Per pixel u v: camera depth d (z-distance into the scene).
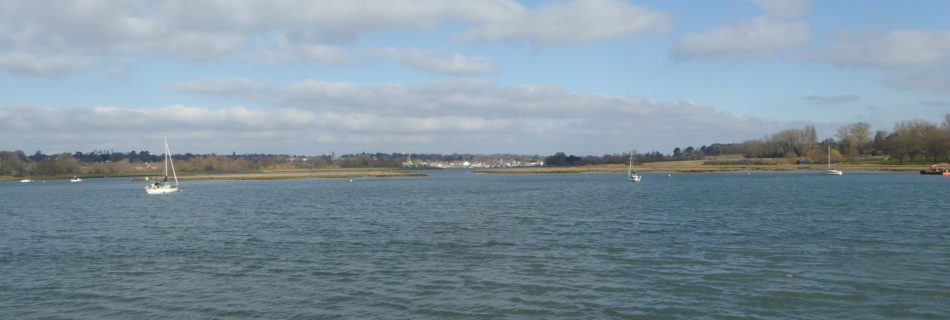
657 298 25.73
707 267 31.48
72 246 42.78
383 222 55.38
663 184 129.88
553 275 30.22
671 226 48.44
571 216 58.34
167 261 35.84
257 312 24.73
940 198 73.12
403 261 34.53
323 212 67.81
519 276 30.12
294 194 110.19
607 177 191.50
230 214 66.88
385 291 27.56
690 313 23.64
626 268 31.59
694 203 71.75
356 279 30.05
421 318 23.58
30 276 32.19
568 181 161.75
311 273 31.62
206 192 124.38
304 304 25.72
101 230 52.53
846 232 43.03
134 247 41.62
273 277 30.84
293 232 48.44
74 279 31.25
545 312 24.09
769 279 28.62
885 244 37.59
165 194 117.75
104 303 26.55
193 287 29.00
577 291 27.05
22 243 44.97
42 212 75.75
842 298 25.28
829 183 119.62
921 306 24.08
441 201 85.00
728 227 47.09
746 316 23.16
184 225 55.41
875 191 89.44
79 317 24.61
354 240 43.19
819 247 36.84
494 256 35.69
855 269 30.50
